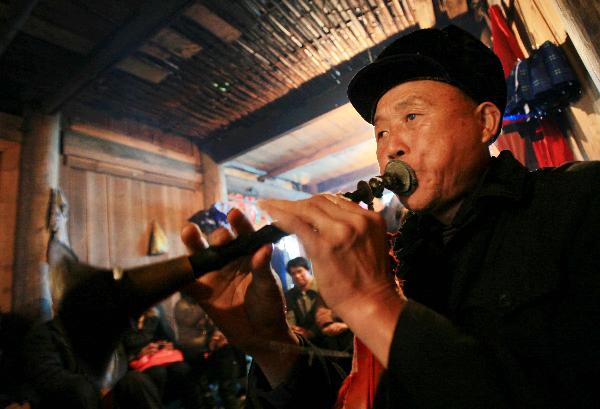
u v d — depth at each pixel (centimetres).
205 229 567
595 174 75
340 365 133
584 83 235
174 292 68
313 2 362
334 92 508
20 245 391
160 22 331
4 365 357
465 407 54
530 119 283
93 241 471
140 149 556
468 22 412
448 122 90
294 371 104
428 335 58
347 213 63
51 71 394
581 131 258
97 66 377
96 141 502
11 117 415
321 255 61
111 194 505
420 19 389
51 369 295
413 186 91
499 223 85
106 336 56
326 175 961
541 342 67
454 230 98
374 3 375
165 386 345
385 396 86
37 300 385
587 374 60
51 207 414
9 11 298
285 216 64
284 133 559
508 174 87
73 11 330
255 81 481
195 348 370
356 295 62
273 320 101
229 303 104
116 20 346
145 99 500
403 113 96
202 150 649
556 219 75
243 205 775
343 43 427
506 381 57
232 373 361
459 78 91
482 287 79
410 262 104
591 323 62
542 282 71
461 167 90
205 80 467
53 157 435
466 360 56
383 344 60
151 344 356
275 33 398
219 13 360
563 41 247
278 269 714
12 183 406
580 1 185
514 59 293
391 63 97
